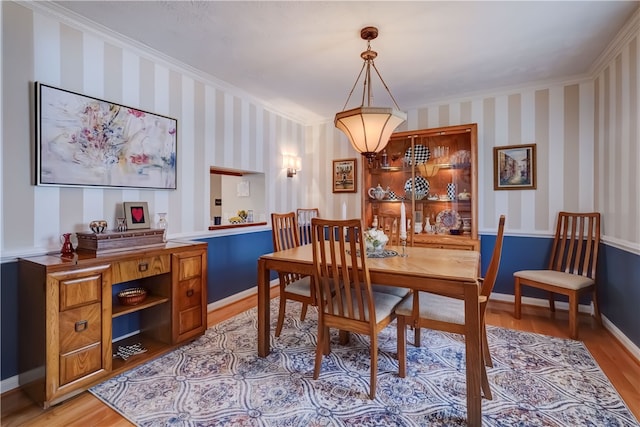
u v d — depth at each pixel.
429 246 3.52
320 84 3.35
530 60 2.76
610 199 2.69
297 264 2.10
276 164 4.21
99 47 2.32
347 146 4.52
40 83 1.98
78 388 1.77
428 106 3.89
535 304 3.37
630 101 2.32
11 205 1.89
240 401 1.73
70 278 1.74
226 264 3.46
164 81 2.79
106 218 2.38
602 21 2.15
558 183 3.24
